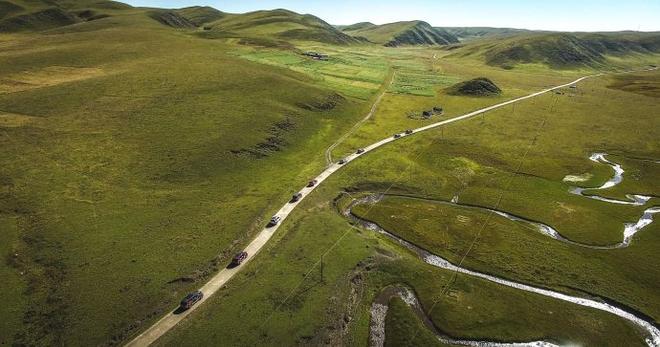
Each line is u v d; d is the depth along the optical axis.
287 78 167.88
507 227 82.38
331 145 120.56
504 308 61.62
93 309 57.16
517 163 113.31
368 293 64.50
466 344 56.31
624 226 84.12
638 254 74.69
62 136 97.62
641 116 159.75
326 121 137.88
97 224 72.88
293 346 54.28
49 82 129.62
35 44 178.12
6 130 96.00
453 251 75.19
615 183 103.69
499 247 76.06
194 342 53.59
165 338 53.94
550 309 61.66
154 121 111.44
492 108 168.25
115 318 56.19
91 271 63.19
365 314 60.75
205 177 92.56
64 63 149.62
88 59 157.12
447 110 162.38
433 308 61.53
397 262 70.31
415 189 96.94
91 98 119.62
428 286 65.62
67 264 63.94
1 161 85.06
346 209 88.25
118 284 61.44
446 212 87.88
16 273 61.47
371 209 88.06
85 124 104.69
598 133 139.62
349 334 57.28
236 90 141.88
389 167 106.69
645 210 90.62
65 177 83.62
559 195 96.25
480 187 99.19
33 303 57.25
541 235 80.25
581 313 60.97
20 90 119.81
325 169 104.12
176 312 58.00
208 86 140.88
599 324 59.12
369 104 162.12
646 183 103.62
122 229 72.62
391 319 59.69
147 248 69.25
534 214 87.62
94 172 86.75
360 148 118.81
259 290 62.47
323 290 63.50
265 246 72.50
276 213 82.94
